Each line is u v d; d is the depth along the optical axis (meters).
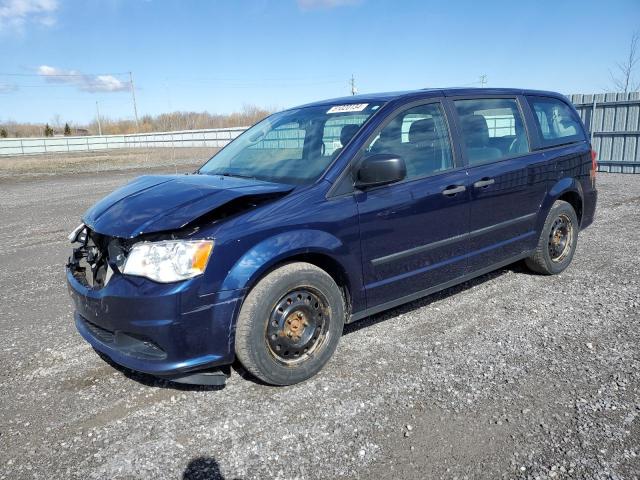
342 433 2.80
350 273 3.49
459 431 2.77
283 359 3.28
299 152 3.91
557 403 3.00
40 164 28.97
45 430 2.93
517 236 4.76
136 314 2.88
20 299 5.25
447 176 4.05
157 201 3.21
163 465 2.59
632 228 7.40
